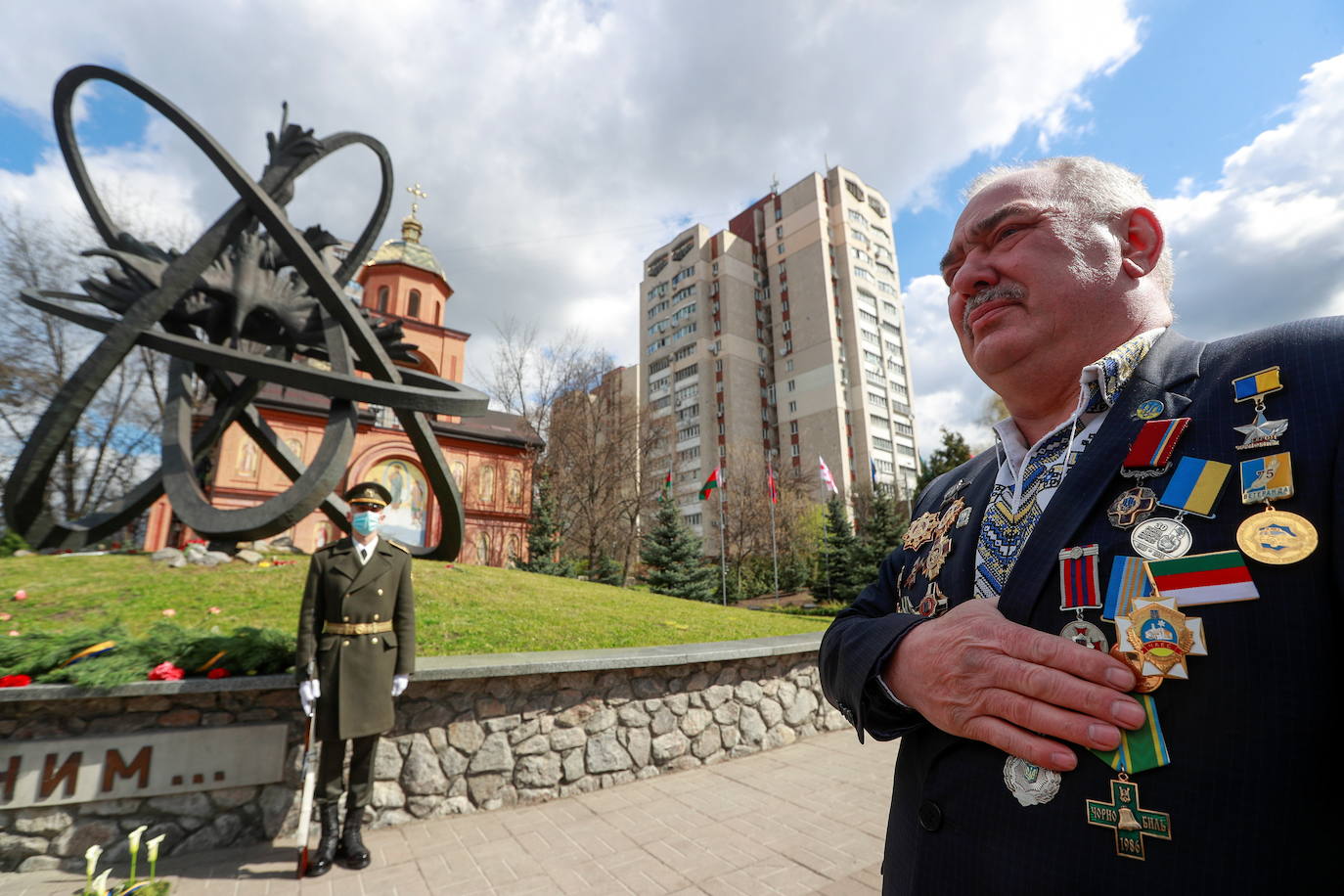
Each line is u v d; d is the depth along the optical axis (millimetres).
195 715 3857
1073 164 1126
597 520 27812
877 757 5555
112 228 9242
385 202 10898
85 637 3910
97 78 8375
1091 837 702
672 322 63281
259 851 3754
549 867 3539
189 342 7996
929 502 1401
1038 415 1138
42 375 19062
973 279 1151
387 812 4125
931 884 849
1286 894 592
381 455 24734
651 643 6613
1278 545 667
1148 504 787
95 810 3578
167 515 22062
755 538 38062
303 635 3684
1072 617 798
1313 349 769
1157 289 1079
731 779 5020
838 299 58594
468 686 4512
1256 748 624
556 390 30578
